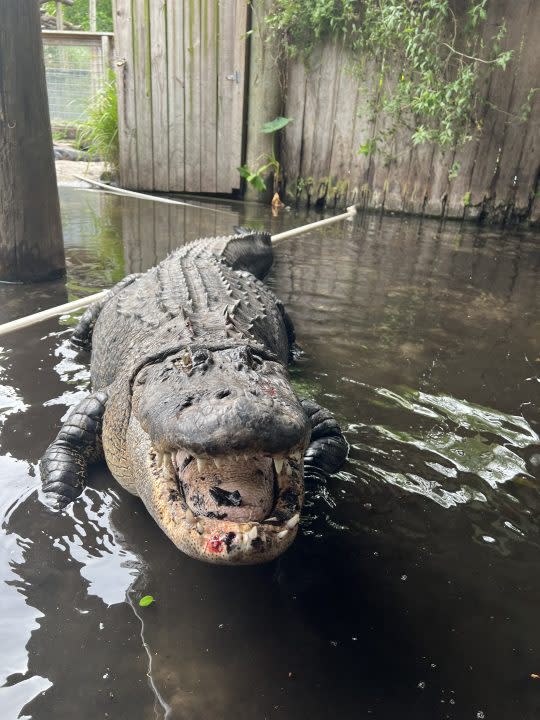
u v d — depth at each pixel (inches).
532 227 378.6
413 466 121.2
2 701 70.9
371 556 98.5
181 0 384.2
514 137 365.7
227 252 225.8
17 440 124.6
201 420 82.1
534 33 342.0
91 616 83.8
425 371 163.5
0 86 200.5
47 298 210.7
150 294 161.5
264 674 77.0
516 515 108.3
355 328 194.2
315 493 112.7
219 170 432.1
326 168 413.4
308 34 381.7
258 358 106.4
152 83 409.7
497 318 206.8
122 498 114.0
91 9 823.1
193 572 93.4
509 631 85.1
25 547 96.5
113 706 71.3
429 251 301.6
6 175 210.5
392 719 71.8
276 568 95.4
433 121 376.2
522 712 73.2
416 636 83.9
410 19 350.6
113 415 117.6
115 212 359.6
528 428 135.8
